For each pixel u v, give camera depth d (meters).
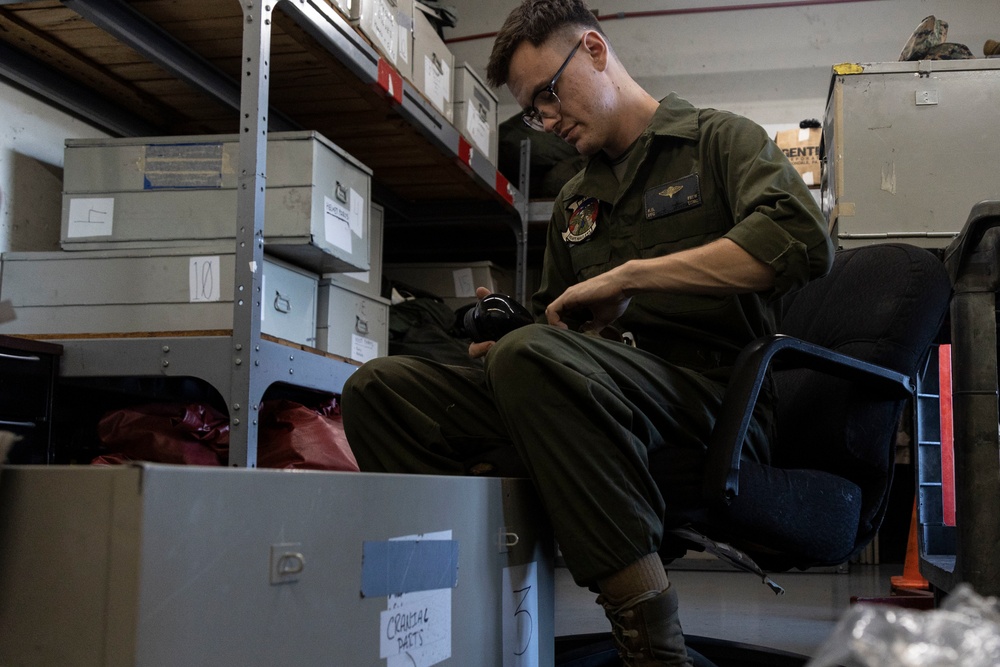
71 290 1.96
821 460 1.20
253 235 1.74
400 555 0.70
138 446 1.99
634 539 0.89
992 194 2.63
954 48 2.79
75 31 2.06
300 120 2.60
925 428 1.77
